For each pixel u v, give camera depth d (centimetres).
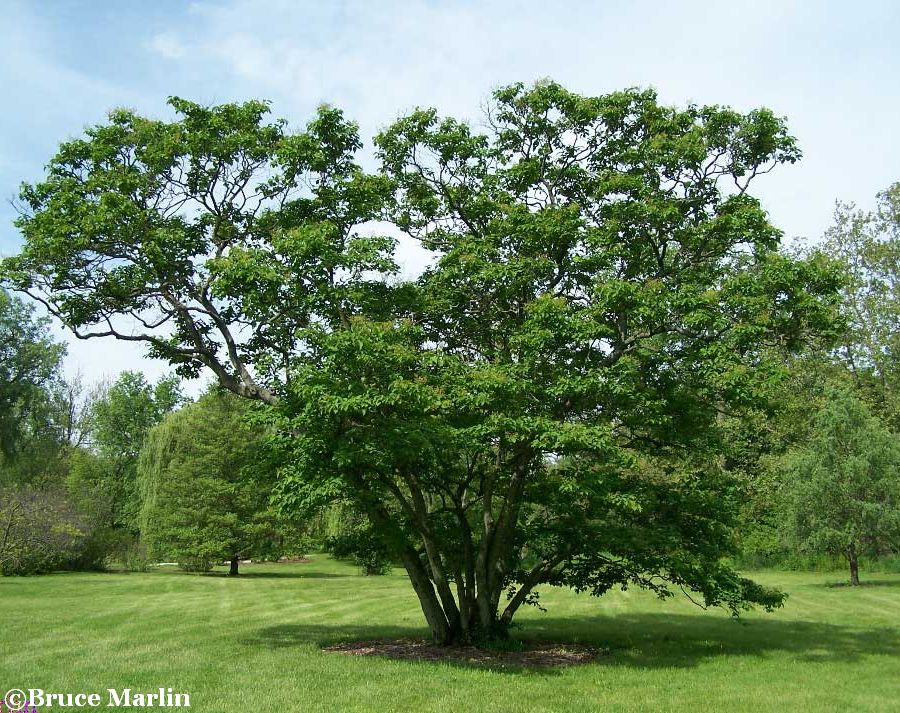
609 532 1259
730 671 1141
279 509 1115
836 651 1345
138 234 1252
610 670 1141
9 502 3388
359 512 1355
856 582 2786
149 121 1280
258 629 1589
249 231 1358
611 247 1225
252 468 1295
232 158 1286
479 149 1385
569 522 1292
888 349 3528
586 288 1325
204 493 3809
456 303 1363
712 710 874
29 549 3344
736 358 1140
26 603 2127
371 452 1070
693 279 1284
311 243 1145
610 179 1250
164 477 4212
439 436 1098
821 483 2764
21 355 4306
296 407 1135
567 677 1073
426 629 1606
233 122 1307
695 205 1306
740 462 3375
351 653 1257
